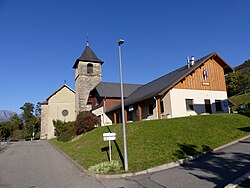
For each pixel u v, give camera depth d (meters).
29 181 10.34
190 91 24.53
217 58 26.95
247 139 14.05
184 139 13.94
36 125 72.88
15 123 74.00
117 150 13.83
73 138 26.06
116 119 34.75
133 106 28.23
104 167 10.62
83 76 40.81
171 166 10.38
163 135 14.85
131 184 8.52
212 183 7.66
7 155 20.06
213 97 25.83
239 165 9.29
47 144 29.86
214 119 18.23
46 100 49.00
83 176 10.59
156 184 8.20
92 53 42.25
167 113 23.59
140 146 13.51
